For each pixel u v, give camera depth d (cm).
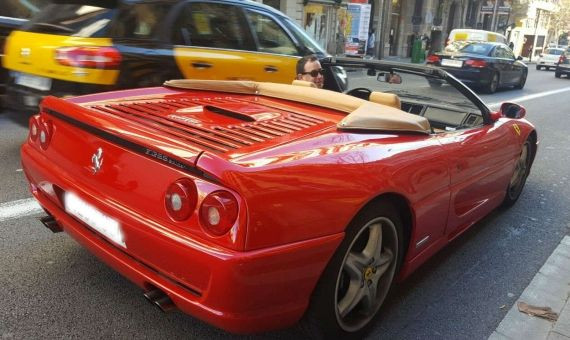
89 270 318
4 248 338
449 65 1608
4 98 525
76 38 462
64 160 262
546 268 380
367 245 258
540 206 521
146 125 257
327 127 278
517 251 406
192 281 204
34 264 321
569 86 2178
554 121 1109
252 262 195
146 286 223
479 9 4553
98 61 454
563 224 475
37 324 263
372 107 303
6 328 258
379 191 243
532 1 5709
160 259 211
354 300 255
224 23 564
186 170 208
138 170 223
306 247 212
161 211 213
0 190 437
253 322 208
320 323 236
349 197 228
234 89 355
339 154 241
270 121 284
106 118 248
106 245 237
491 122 402
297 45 649
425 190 282
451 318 302
